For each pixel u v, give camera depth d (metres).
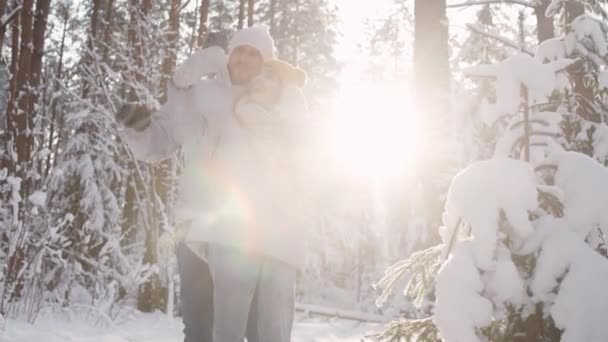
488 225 2.14
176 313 9.27
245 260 2.14
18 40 12.86
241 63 2.36
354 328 8.27
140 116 2.25
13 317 6.25
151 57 10.48
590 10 4.69
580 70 2.99
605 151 2.73
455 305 2.07
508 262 2.15
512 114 2.39
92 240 9.83
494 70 2.44
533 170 2.26
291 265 2.23
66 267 7.69
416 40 6.23
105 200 10.31
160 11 12.32
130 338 6.28
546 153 2.48
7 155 7.50
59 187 9.97
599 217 2.16
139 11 10.60
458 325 2.05
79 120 9.92
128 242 11.53
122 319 7.98
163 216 9.33
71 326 6.54
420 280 2.70
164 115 2.39
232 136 2.28
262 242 2.16
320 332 7.74
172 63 10.73
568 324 1.96
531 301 2.13
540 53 3.12
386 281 2.68
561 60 2.55
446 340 2.08
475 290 2.08
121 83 10.19
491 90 2.71
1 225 6.89
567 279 2.03
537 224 2.22
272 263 2.21
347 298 16.72
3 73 4.46
